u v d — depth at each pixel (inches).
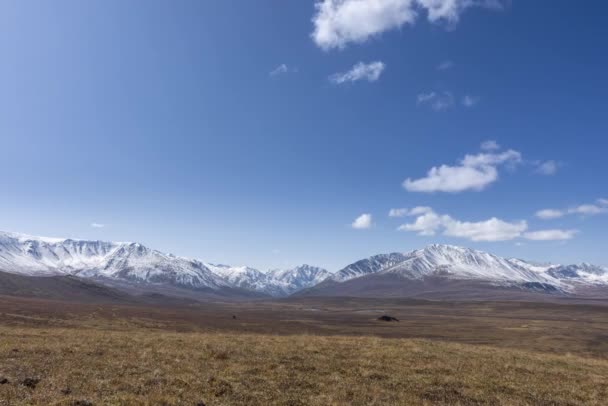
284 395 861.8
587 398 1008.2
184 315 5098.4
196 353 1195.3
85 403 724.7
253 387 901.2
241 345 1374.3
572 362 1472.7
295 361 1164.5
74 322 2751.0
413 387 991.0
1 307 3378.4
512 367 1269.7
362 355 1296.8
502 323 6437.0
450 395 956.0
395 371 1121.4
